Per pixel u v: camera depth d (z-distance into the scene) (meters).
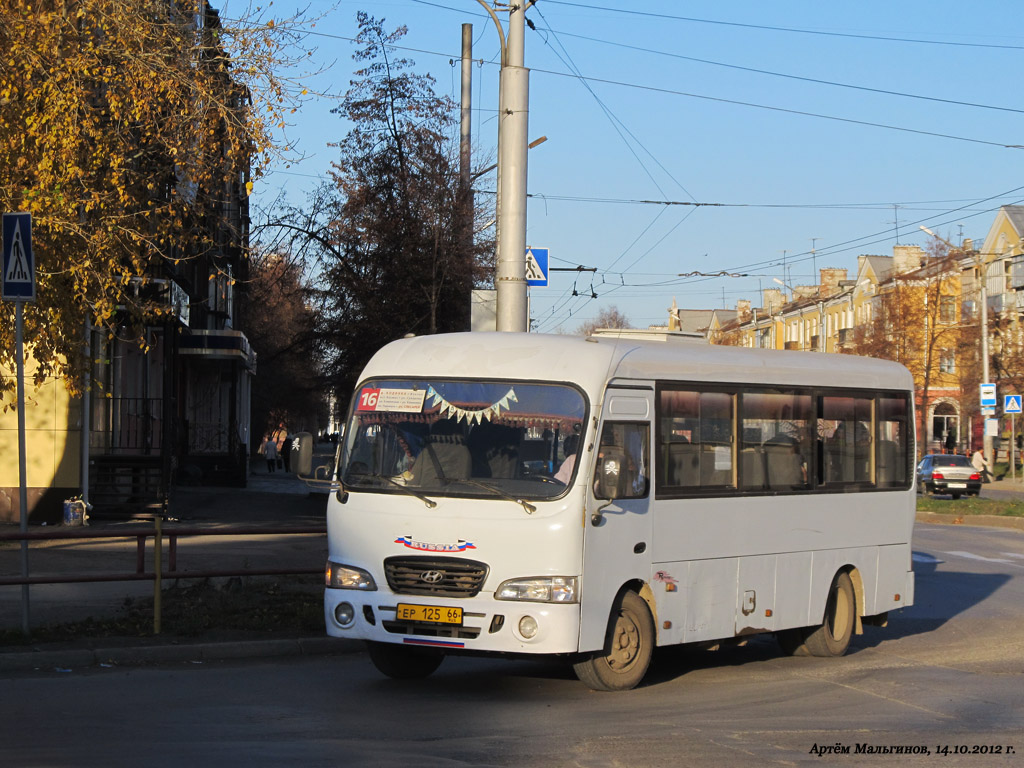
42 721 7.94
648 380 9.88
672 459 10.08
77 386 15.24
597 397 9.30
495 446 9.21
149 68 14.55
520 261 16.05
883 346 57.28
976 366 57.28
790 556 11.40
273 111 14.68
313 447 9.83
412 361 9.77
